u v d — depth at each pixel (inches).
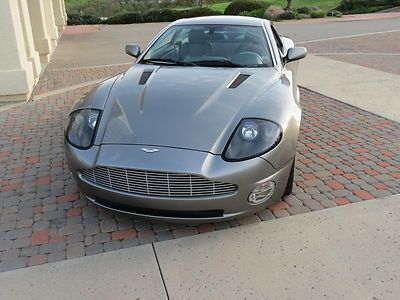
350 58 390.9
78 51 492.4
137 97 124.7
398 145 175.9
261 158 105.0
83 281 96.3
